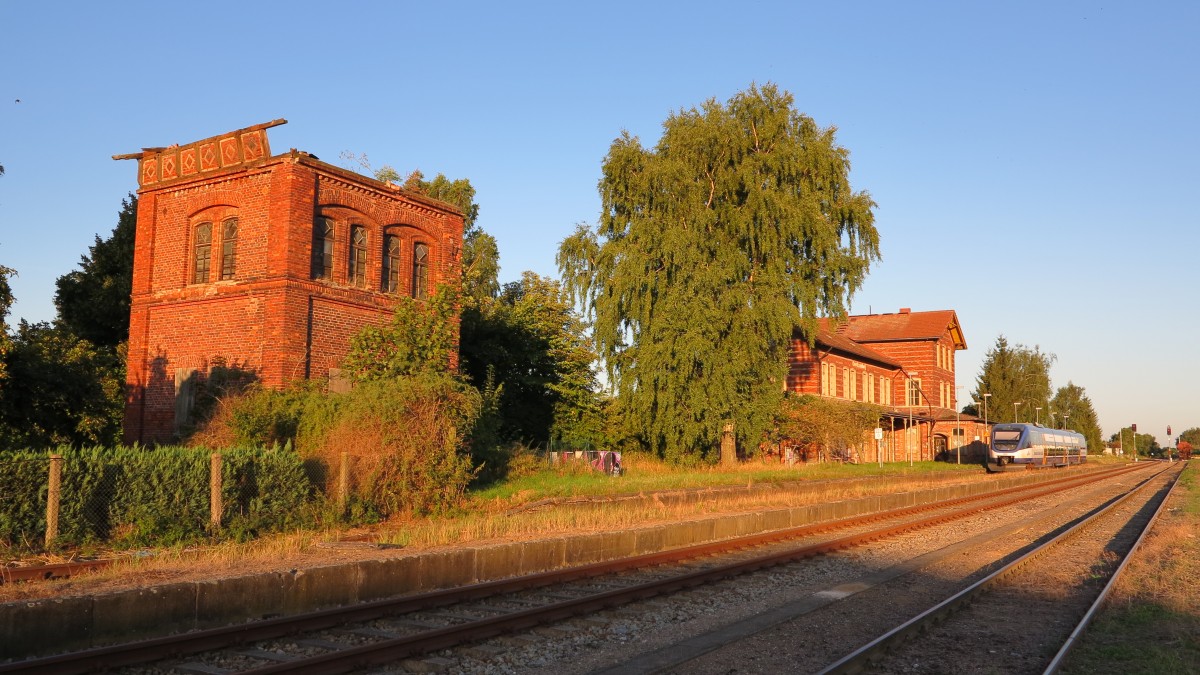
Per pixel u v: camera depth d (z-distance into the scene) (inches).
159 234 965.8
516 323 1339.8
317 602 405.1
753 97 1416.1
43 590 365.7
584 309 1448.1
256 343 864.3
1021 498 1240.8
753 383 1389.0
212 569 429.1
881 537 733.3
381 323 912.3
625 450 1451.8
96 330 1449.3
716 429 1330.0
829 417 1740.9
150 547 512.7
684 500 926.4
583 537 557.6
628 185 1396.4
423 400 735.7
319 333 886.4
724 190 1389.0
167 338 940.0
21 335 1037.8
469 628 343.0
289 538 541.0
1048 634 366.6
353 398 730.2
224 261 917.8
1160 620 387.2
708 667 315.6
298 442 733.3
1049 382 4197.8
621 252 1354.6
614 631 370.6
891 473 1573.6
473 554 480.4
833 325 1475.1
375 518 671.8
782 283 1368.1
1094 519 895.7
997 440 2158.0
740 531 737.0
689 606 426.9
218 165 920.3
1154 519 894.4
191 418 863.7
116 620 336.2
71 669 285.7
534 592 448.8
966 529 812.6
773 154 1385.3
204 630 342.0
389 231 984.9
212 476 564.1
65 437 901.2
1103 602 419.8
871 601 445.7
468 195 2176.4
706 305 1312.7
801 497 1069.1
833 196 1469.0
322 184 901.8
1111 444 5787.4
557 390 1359.5
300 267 868.6
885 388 2684.5
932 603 442.3
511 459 1005.8
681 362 1301.7
